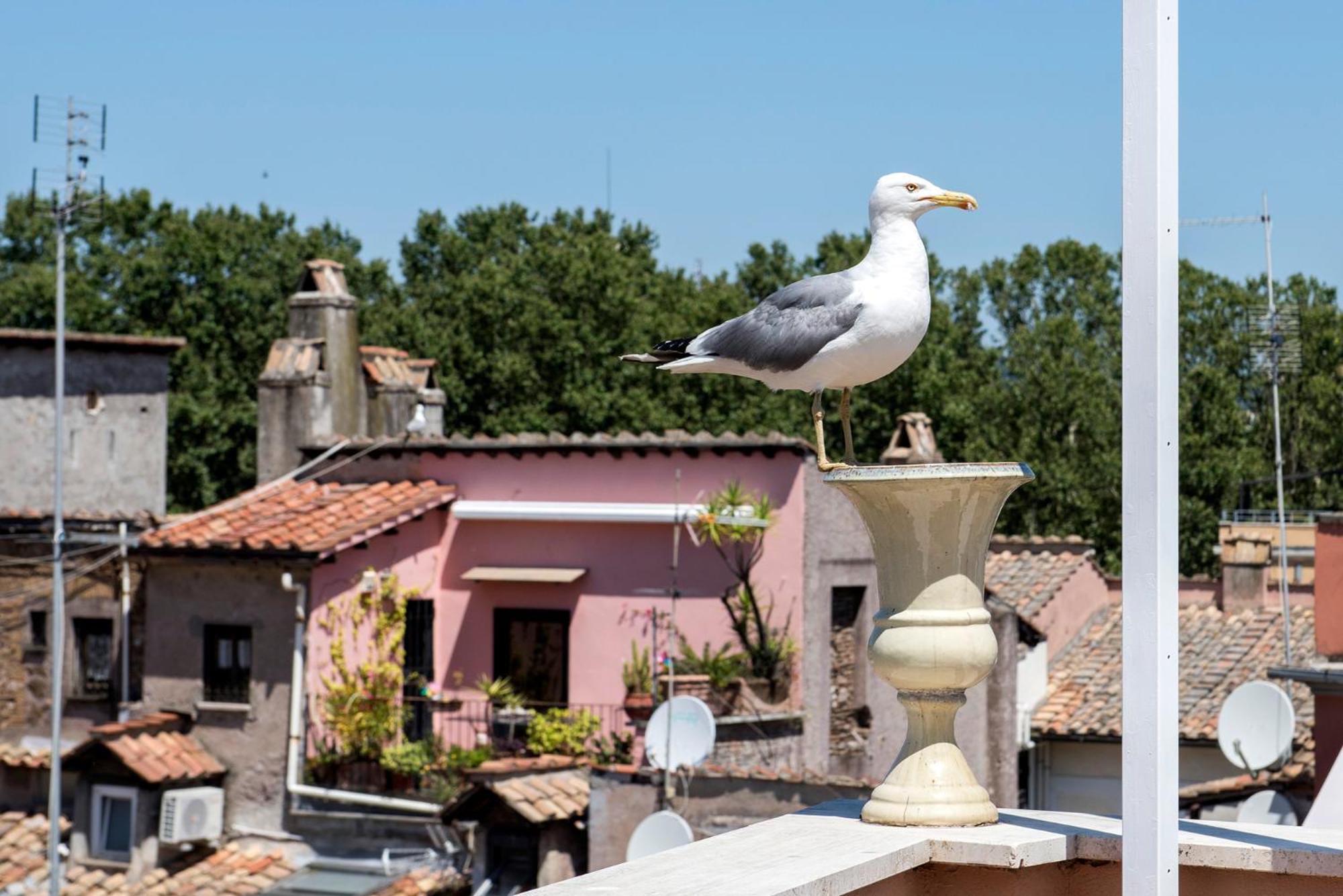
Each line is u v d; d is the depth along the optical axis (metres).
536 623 22.16
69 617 24.17
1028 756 26.39
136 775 21.55
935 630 4.89
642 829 16.75
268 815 21.48
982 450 50.94
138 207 58.91
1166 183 4.28
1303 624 26.88
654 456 21.70
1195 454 53.59
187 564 22.31
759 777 17.84
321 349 26.88
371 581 21.67
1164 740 4.29
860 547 22.28
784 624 21.00
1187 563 51.81
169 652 22.41
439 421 29.42
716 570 21.28
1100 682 26.70
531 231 64.44
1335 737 18.00
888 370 5.55
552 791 19.14
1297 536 34.59
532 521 22.20
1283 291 63.62
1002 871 4.70
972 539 4.95
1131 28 4.32
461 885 19.92
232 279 51.97
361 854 20.86
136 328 51.44
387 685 21.52
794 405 49.03
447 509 22.77
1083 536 52.47
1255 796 18.00
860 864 4.36
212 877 20.84
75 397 30.53
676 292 57.91
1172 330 4.29
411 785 21.02
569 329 50.84
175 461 49.22
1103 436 53.44
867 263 5.55
